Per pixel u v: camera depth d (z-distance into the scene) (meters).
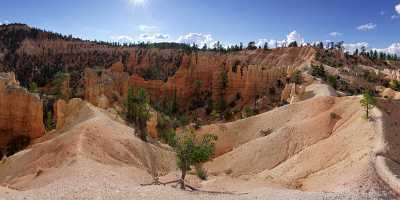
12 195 31.27
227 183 59.91
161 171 71.38
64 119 93.94
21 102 93.06
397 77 172.75
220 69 175.75
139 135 85.25
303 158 73.00
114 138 72.75
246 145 88.75
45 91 168.62
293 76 149.88
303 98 122.62
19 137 92.44
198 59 184.50
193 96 174.88
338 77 164.88
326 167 65.44
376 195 41.28
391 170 51.06
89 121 78.38
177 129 116.06
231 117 143.25
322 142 75.81
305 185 60.97
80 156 57.94
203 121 145.50
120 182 45.53
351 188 45.94
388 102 82.44
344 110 86.81
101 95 118.69
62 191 33.66
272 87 151.00
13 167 66.81
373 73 185.62
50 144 67.88
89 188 35.66
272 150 82.19
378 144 60.75
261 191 44.28
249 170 79.69
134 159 69.12
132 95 105.81
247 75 158.88
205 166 87.12
